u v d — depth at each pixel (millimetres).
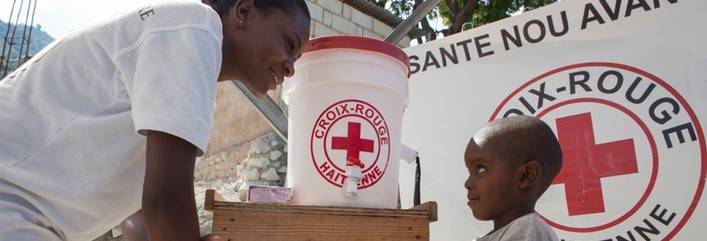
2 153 1103
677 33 2219
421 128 2691
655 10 2277
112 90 1132
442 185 2580
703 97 2123
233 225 1358
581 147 2324
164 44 1089
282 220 1370
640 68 2266
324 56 1518
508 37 2557
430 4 3061
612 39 2346
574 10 2436
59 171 1115
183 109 1031
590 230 2254
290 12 1273
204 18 1136
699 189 2084
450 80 2666
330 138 1485
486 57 2596
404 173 2686
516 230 1535
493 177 1682
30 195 1119
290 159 1561
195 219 1046
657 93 2217
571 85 2389
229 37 1253
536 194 1694
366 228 1393
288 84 1593
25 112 1140
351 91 1501
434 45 2740
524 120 1747
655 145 2191
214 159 6074
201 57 1091
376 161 1488
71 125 1117
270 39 1251
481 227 2457
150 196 1003
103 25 1180
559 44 2447
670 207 2127
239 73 1297
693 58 2172
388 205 1510
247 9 1241
